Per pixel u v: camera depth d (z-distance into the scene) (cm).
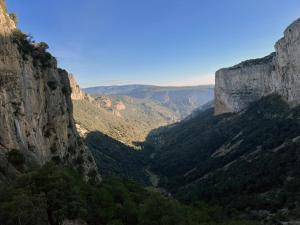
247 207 13925
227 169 19888
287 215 11981
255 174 16788
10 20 9550
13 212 4647
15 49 8825
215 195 16588
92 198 7388
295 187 13862
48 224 5397
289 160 16375
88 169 12138
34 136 8869
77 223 6075
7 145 7319
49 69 11131
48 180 5962
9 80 8162
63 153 10744
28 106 8962
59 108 11194
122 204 8712
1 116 7444
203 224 7981
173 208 7806
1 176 6066
